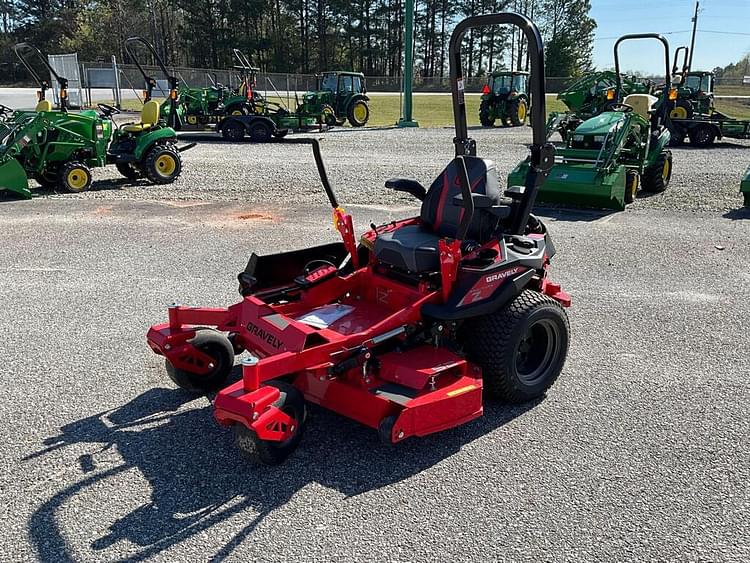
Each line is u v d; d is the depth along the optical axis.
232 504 3.08
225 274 6.62
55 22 60.81
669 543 2.84
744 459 3.49
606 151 10.17
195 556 2.74
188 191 11.66
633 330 5.27
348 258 4.49
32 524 2.94
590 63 68.56
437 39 67.88
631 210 10.16
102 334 5.09
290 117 21.72
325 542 2.83
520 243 4.04
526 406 4.05
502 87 25.48
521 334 3.83
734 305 5.88
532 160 4.06
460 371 3.59
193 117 24.08
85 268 6.84
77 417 3.87
